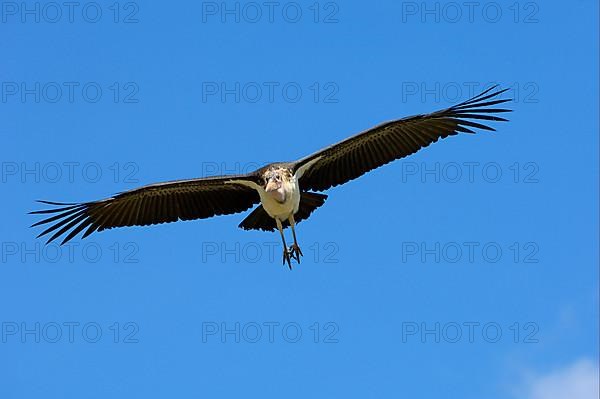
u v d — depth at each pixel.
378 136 17.59
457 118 17.55
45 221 17.48
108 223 17.78
